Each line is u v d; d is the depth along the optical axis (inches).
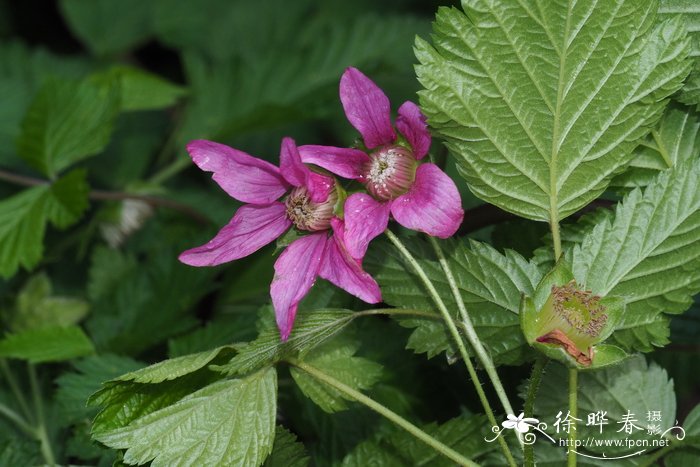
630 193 18.0
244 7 34.7
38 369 21.5
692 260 17.9
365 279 17.5
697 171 17.9
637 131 17.9
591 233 18.0
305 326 18.1
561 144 18.0
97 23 33.5
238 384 18.1
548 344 17.3
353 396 18.1
